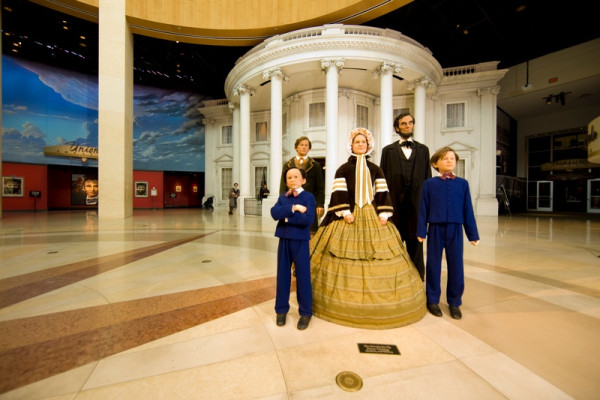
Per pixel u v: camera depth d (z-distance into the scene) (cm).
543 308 240
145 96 2105
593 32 1373
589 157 980
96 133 1941
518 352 171
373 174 249
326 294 224
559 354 168
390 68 1139
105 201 1064
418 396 132
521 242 589
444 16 1353
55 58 1792
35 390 137
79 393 135
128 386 140
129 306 247
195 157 2266
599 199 1828
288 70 1220
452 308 228
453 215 228
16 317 224
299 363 161
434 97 1479
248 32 1312
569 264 396
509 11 1300
